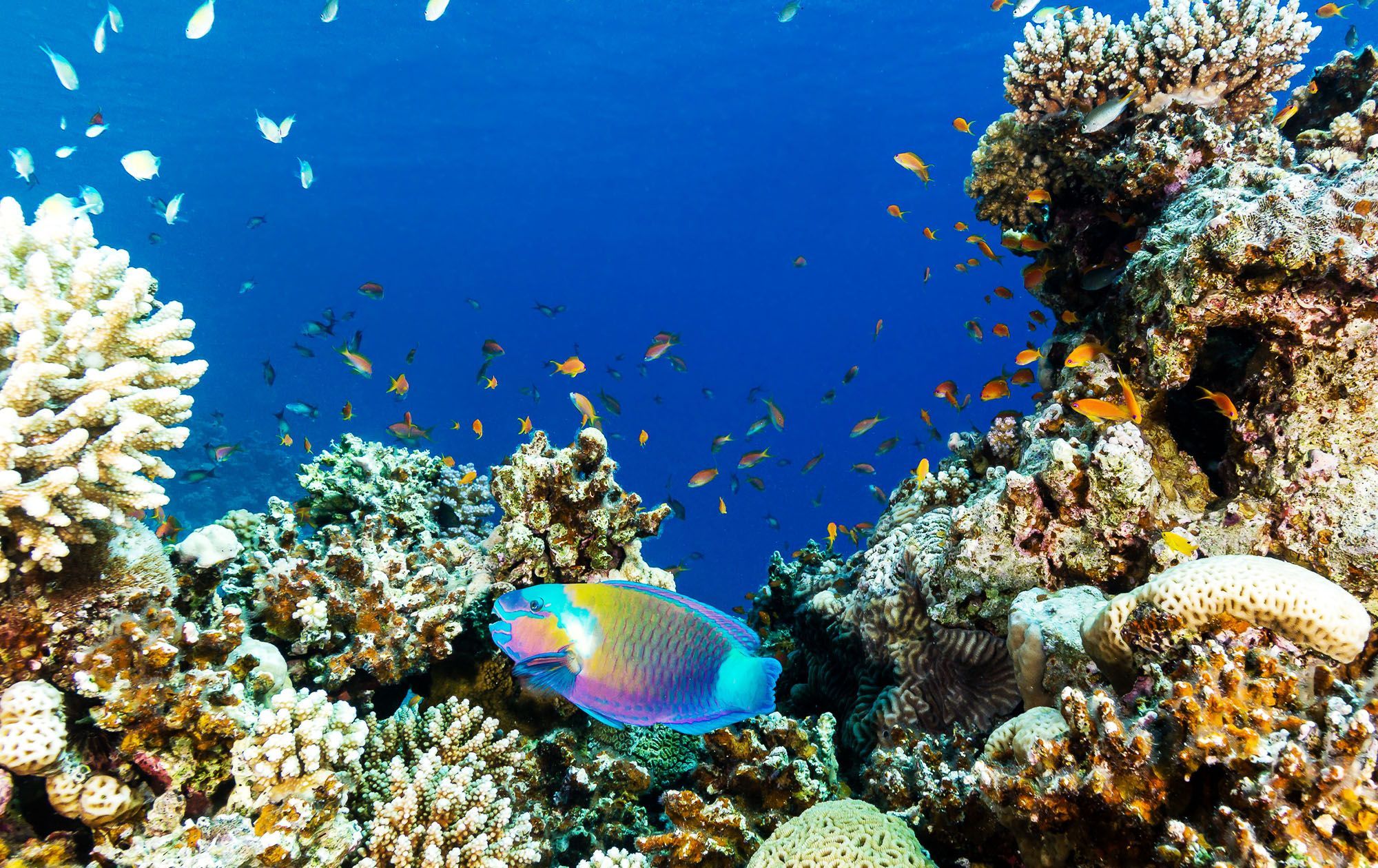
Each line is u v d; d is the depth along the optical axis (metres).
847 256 97.69
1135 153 5.10
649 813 4.20
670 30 48.69
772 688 1.87
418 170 71.06
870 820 2.92
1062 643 3.06
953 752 3.58
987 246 7.07
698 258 100.94
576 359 9.51
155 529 5.89
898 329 104.88
